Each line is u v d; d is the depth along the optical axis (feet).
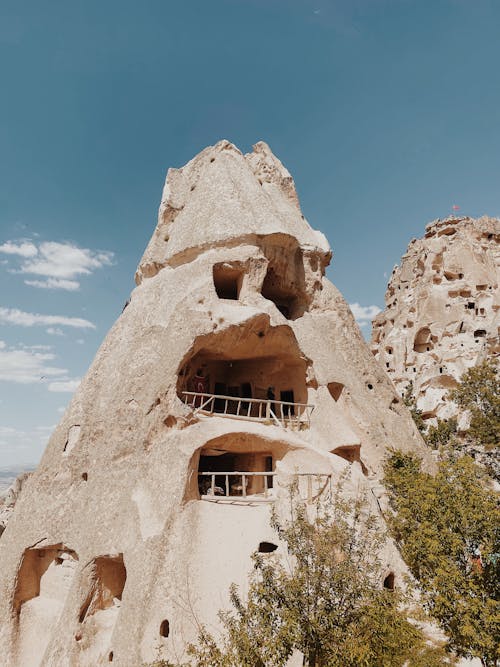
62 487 63.31
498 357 138.92
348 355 83.66
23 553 59.88
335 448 68.23
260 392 80.33
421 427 137.39
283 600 34.63
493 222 187.32
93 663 49.85
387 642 34.06
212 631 46.50
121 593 56.49
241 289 75.72
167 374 62.44
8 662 54.39
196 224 82.53
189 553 51.06
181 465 55.21
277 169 104.01
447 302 172.35
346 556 37.04
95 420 67.56
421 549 39.14
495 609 35.19
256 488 67.10
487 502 38.99
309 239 91.50
